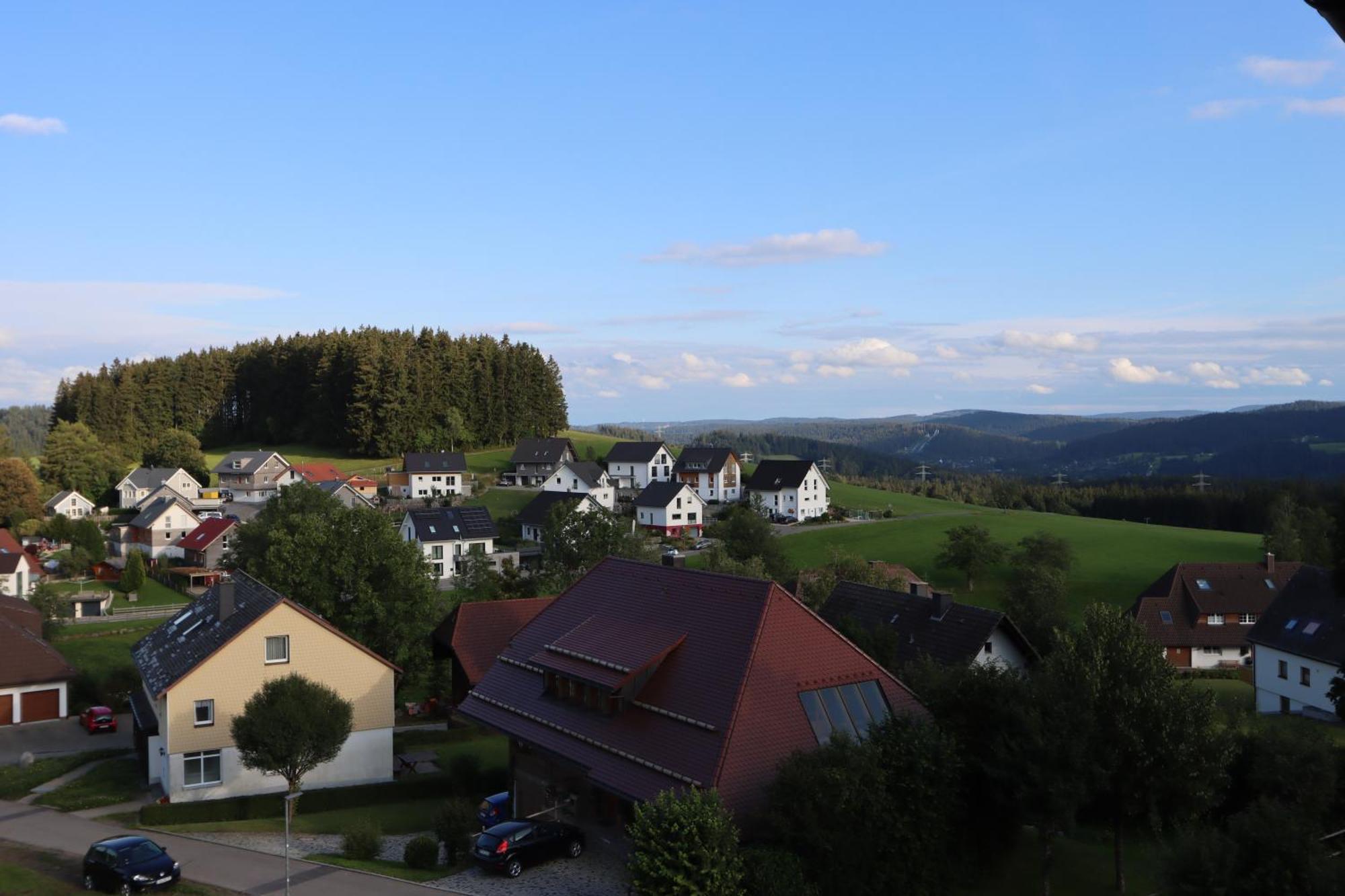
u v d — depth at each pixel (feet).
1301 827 69.10
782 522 440.04
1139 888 93.56
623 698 100.48
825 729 92.84
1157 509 542.16
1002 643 155.22
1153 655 89.92
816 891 76.74
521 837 94.73
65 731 166.40
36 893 87.10
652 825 74.90
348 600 172.14
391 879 92.12
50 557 372.17
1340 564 115.44
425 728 168.86
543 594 235.20
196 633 143.13
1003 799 87.66
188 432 601.62
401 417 561.43
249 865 97.60
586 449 603.26
